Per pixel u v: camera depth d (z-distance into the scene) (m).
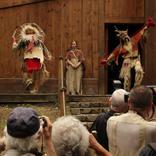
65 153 3.33
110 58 18.58
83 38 20.97
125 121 4.53
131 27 22.92
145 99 4.49
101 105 16.25
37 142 3.24
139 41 19.53
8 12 20.78
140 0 21.22
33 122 3.18
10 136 3.20
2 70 20.59
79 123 3.41
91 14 21.05
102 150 3.69
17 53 17.95
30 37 17.16
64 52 20.89
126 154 4.50
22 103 16.91
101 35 21.03
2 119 15.43
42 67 17.30
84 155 3.36
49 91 20.59
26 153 3.21
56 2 20.98
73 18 21.00
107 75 21.55
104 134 5.72
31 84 17.44
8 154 3.20
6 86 20.53
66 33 20.97
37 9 20.95
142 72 18.64
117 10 21.16
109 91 22.75
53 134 3.34
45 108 16.45
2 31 20.72
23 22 20.89
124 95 5.27
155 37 20.64
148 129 4.42
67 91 19.62
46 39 20.88
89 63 20.84
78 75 19.67
